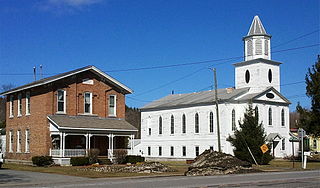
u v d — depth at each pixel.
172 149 73.31
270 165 44.56
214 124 65.12
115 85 47.19
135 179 25.23
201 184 20.98
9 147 48.75
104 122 44.47
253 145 46.16
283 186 19.83
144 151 79.69
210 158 32.12
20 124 46.69
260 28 67.75
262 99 63.84
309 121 53.34
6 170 33.69
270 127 64.25
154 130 77.94
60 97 43.12
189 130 69.94
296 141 67.19
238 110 63.66
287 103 67.62
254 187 19.31
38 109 43.41
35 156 39.59
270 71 67.50
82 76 44.72
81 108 44.41
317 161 57.16
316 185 20.34
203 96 72.06
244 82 68.06
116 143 46.50
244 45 69.38
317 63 53.59
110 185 20.64
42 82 41.81
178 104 72.31
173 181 23.19
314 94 53.28
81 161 39.59
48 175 28.53
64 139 40.25
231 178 25.41
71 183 22.28
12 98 49.16
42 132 42.28
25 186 20.50
